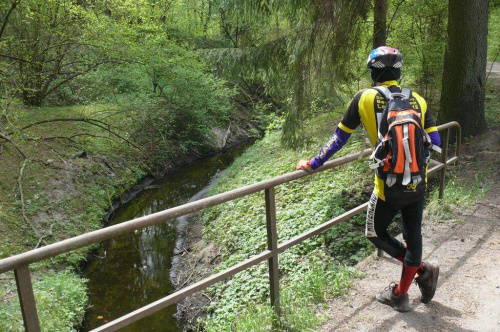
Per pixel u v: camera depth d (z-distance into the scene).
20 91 10.38
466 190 5.95
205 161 17.52
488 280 3.62
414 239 2.88
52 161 11.42
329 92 9.11
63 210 10.07
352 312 3.30
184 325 6.14
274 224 3.08
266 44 9.60
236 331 3.38
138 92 17.22
